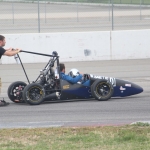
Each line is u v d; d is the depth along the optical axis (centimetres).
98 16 12631
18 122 3078
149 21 11312
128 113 3359
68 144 2353
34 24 10781
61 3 15238
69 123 3011
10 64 6350
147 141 2397
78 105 3712
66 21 11556
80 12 13462
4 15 12431
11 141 2434
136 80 5106
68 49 6384
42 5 14650
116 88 3912
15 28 9694
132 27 9844
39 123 3027
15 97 3853
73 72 3816
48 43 6350
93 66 6059
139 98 4006
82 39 6400
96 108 3566
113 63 6262
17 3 14700
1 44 3594
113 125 2855
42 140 2453
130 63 6244
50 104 3781
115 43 6481
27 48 6316
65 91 3791
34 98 3728
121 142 2388
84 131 2650
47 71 3800
